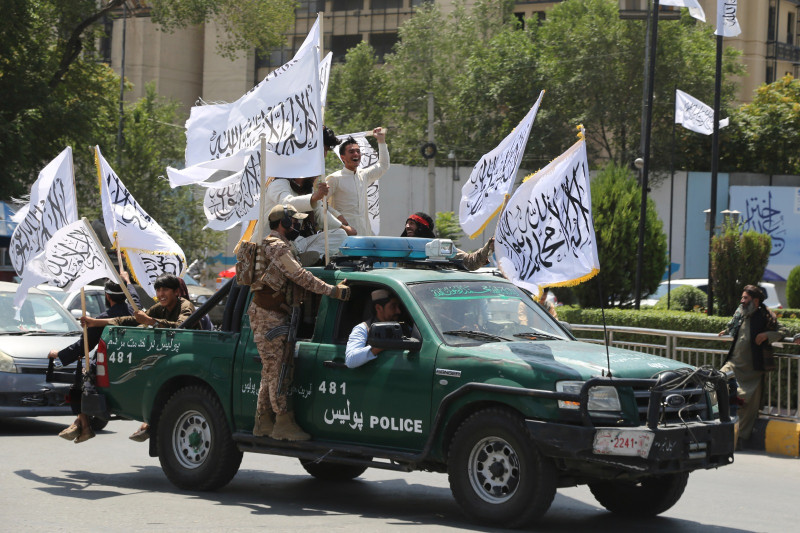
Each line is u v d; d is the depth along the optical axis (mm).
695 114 29984
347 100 69500
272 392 9617
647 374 8750
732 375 14891
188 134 11492
